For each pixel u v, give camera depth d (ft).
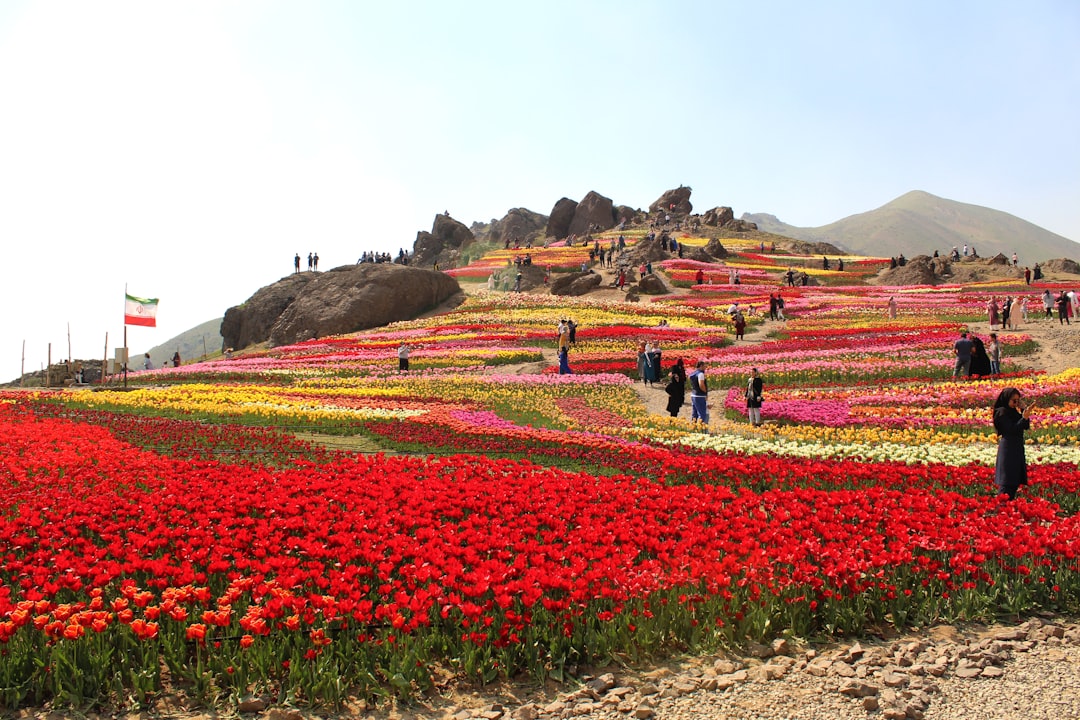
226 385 114.52
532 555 32.65
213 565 31.50
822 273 282.77
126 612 26.96
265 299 236.22
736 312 157.89
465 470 53.06
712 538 36.27
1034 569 33.58
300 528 38.73
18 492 46.91
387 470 53.52
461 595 30.04
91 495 46.01
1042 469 50.34
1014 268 276.00
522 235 487.20
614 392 105.40
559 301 213.66
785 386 104.99
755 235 416.26
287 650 27.04
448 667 27.78
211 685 26.03
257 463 59.62
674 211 479.00
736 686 26.30
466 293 245.24
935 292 228.02
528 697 26.09
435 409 90.33
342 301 211.61
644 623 28.86
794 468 52.54
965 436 69.77
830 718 24.30
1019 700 25.21
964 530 35.76
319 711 25.21
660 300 216.33
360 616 27.55
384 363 139.13
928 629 30.78
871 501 42.88
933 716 24.38
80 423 78.59
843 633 30.09
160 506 42.37
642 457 60.03
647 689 26.30
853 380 108.68
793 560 31.83
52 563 35.04
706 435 70.85
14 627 26.21
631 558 32.32
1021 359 116.57
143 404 94.17
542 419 83.87
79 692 25.45
